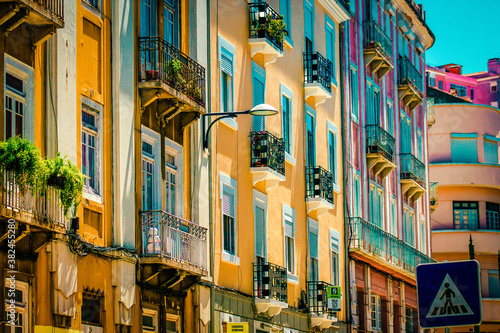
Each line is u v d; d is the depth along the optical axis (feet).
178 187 84.53
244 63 101.76
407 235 169.17
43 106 63.87
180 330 82.79
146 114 78.48
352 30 144.15
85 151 70.08
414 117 179.73
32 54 62.69
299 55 118.73
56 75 65.31
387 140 150.51
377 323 142.41
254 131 102.17
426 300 44.93
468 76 278.05
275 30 104.88
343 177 132.36
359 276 135.23
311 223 118.01
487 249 204.64
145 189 78.07
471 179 207.82
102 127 72.13
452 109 214.69
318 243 120.06
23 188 56.29
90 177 70.54
